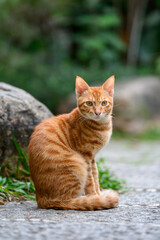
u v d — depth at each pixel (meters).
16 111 5.93
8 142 5.80
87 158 5.11
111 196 4.79
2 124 5.72
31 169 4.83
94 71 20.55
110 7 24.02
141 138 16.27
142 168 9.41
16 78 18.88
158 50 24.16
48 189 4.67
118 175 8.32
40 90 18.92
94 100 5.23
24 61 20.05
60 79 19.78
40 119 6.20
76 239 3.32
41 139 4.84
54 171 4.67
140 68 22.25
